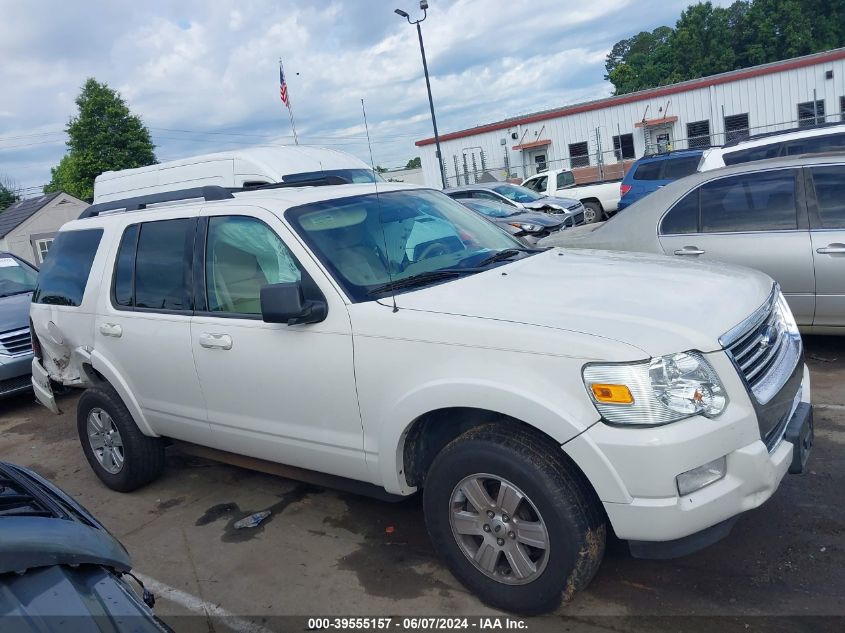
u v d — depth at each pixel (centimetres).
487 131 3391
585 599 325
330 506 457
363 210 407
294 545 411
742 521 372
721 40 4812
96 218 521
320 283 355
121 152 4769
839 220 566
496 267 380
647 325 287
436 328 313
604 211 2108
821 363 602
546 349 285
